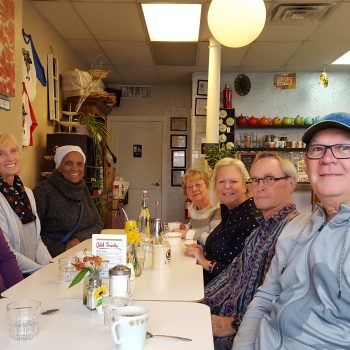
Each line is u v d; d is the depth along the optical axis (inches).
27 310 45.5
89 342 42.5
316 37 172.9
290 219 61.0
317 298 44.9
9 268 78.7
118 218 237.6
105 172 202.5
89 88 177.5
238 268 70.1
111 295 51.1
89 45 187.8
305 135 48.8
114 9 145.8
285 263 51.8
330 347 43.3
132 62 214.2
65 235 120.3
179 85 265.6
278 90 233.9
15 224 97.2
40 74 152.1
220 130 217.0
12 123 112.4
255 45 183.8
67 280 66.1
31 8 141.2
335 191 46.1
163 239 89.7
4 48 104.7
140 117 266.4
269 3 139.3
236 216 82.0
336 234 45.3
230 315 65.1
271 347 47.5
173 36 174.6
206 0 137.8
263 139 226.2
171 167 267.4
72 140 153.9
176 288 63.1
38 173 153.5
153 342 42.7
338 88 232.8
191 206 117.5
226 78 234.2
